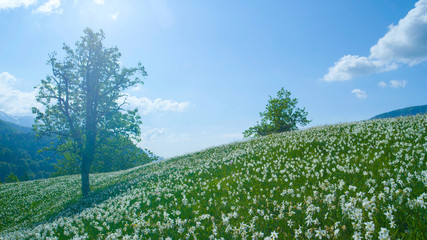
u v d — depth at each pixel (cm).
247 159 1440
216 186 1075
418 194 479
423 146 793
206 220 692
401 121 1296
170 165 2456
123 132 2623
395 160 741
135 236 604
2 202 2828
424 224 364
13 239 1088
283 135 1969
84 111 2578
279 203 655
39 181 4144
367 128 1297
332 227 412
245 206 716
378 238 360
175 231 639
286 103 5094
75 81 2516
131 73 2683
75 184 3369
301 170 951
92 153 2467
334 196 529
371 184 612
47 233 1040
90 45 2583
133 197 1325
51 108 2453
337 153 1040
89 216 1128
